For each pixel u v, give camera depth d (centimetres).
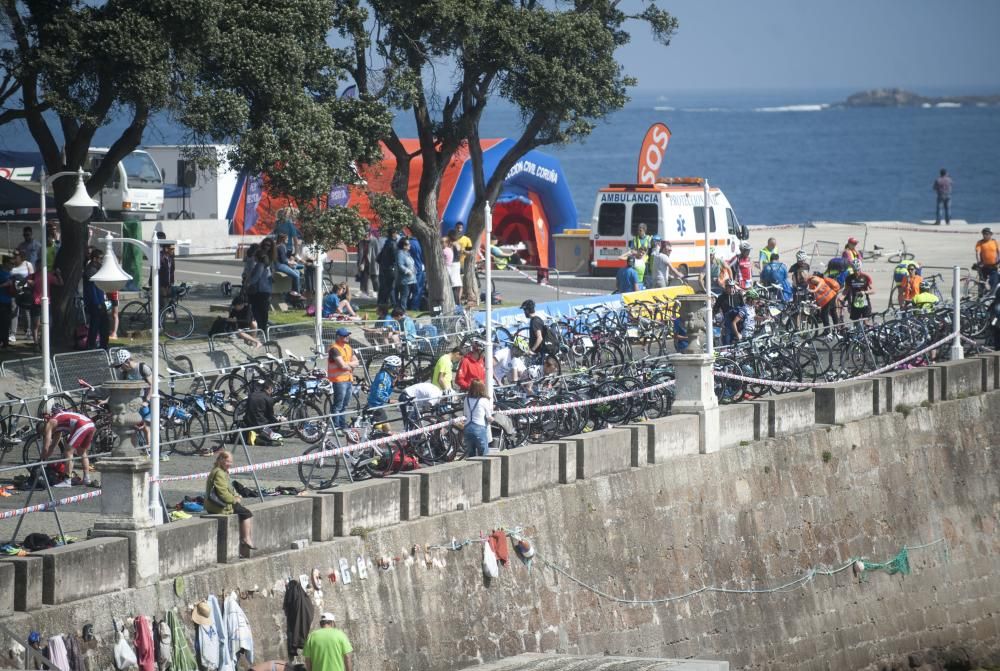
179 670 3322
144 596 3284
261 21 5794
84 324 6109
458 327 6356
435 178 7394
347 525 3828
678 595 4766
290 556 3644
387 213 6975
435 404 4681
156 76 5391
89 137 5894
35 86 5766
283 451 4769
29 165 9662
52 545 3456
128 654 3216
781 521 5175
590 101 7294
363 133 6681
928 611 5709
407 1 6744
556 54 7162
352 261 9975
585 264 9944
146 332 6556
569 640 4388
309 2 5941
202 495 4088
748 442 5128
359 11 6769
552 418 4925
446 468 4116
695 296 6256
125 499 3291
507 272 9644
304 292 7481
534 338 5859
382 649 3847
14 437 4569
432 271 7350
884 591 5550
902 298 7269
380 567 3875
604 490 4569
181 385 5425
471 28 6850
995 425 6128
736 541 5009
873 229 12281
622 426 4753
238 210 10681
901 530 5647
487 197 7738
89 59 5369
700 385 4969
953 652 5756
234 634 3450
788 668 5103
